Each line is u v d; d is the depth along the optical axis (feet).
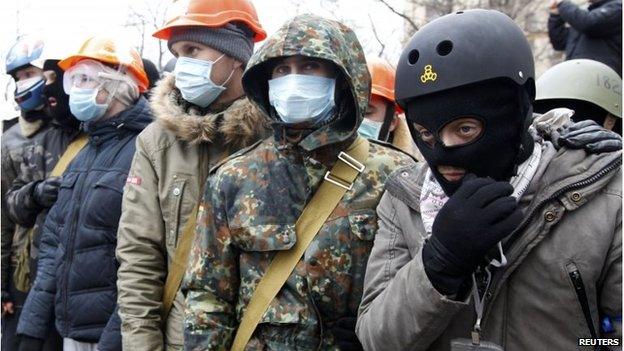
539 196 5.31
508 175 5.41
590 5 16.25
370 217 7.19
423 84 5.29
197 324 7.27
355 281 7.11
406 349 5.48
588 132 5.44
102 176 10.27
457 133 5.34
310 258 7.08
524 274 5.34
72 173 10.71
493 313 5.43
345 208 7.20
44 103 13.02
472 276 5.29
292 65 7.34
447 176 5.47
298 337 7.05
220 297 7.40
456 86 5.18
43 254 10.88
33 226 12.61
